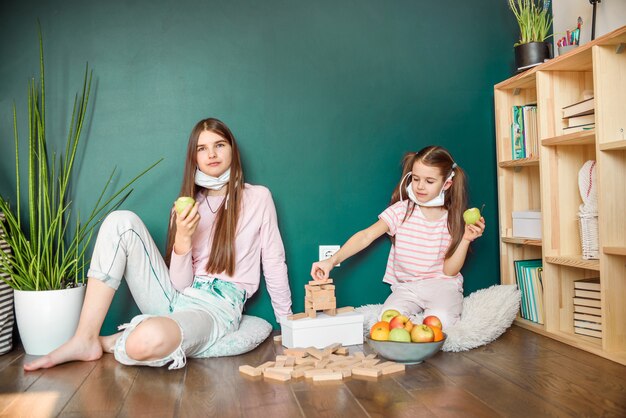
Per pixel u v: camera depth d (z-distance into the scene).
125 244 2.10
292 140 2.63
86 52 2.50
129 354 1.88
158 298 2.19
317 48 2.66
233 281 2.36
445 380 1.75
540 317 2.48
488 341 2.22
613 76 2.02
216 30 2.58
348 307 2.38
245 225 2.40
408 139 2.74
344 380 1.78
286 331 2.26
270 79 2.62
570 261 2.23
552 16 2.84
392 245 2.67
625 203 2.02
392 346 1.88
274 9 2.63
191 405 1.57
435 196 2.48
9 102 2.45
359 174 2.69
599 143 2.00
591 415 1.41
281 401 1.59
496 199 2.82
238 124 2.59
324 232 2.65
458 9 2.81
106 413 1.53
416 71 2.76
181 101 2.55
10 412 1.54
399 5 2.75
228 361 2.05
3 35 2.45
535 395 1.58
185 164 2.40
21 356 2.17
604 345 2.00
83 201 2.48
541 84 2.39
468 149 2.80
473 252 2.80
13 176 2.45
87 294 2.08
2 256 2.19
